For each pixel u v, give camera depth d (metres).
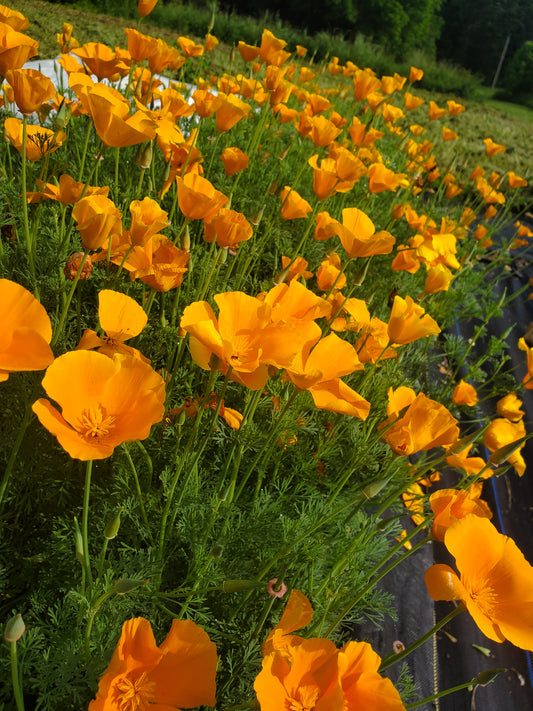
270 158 1.05
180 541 0.43
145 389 0.26
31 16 1.92
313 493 0.50
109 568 0.34
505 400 0.56
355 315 0.48
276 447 0.51
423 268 1.04
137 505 0.43
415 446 0.36
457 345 0.92
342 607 0.45
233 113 0.60
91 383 0.25
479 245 1.21
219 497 0.40
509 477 0.89
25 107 0.41
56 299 0.51
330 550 0.47
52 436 0.42
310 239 0.86
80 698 0.32
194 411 0.47
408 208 0.90
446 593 0.28
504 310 1.35
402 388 0.40
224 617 0.43
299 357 0.34
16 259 0.51
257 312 0.33
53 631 0.35
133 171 0.74
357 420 0.56
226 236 0.45
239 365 0.31
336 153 0.78
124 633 0.25
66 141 0.77
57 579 0.39
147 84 0.76
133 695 0.26
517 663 0.64
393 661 0.32
